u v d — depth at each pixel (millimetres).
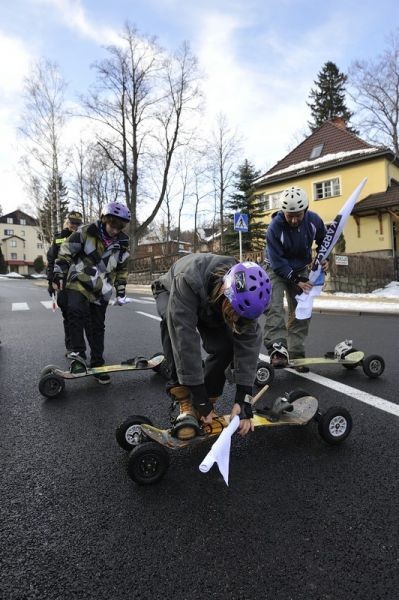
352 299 14328
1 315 11055
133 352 6168
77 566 1867
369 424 3383
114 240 4691
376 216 22109
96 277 4648
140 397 4164
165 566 1856
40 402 4066
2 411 3834
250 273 2184
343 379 4695
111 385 4594
